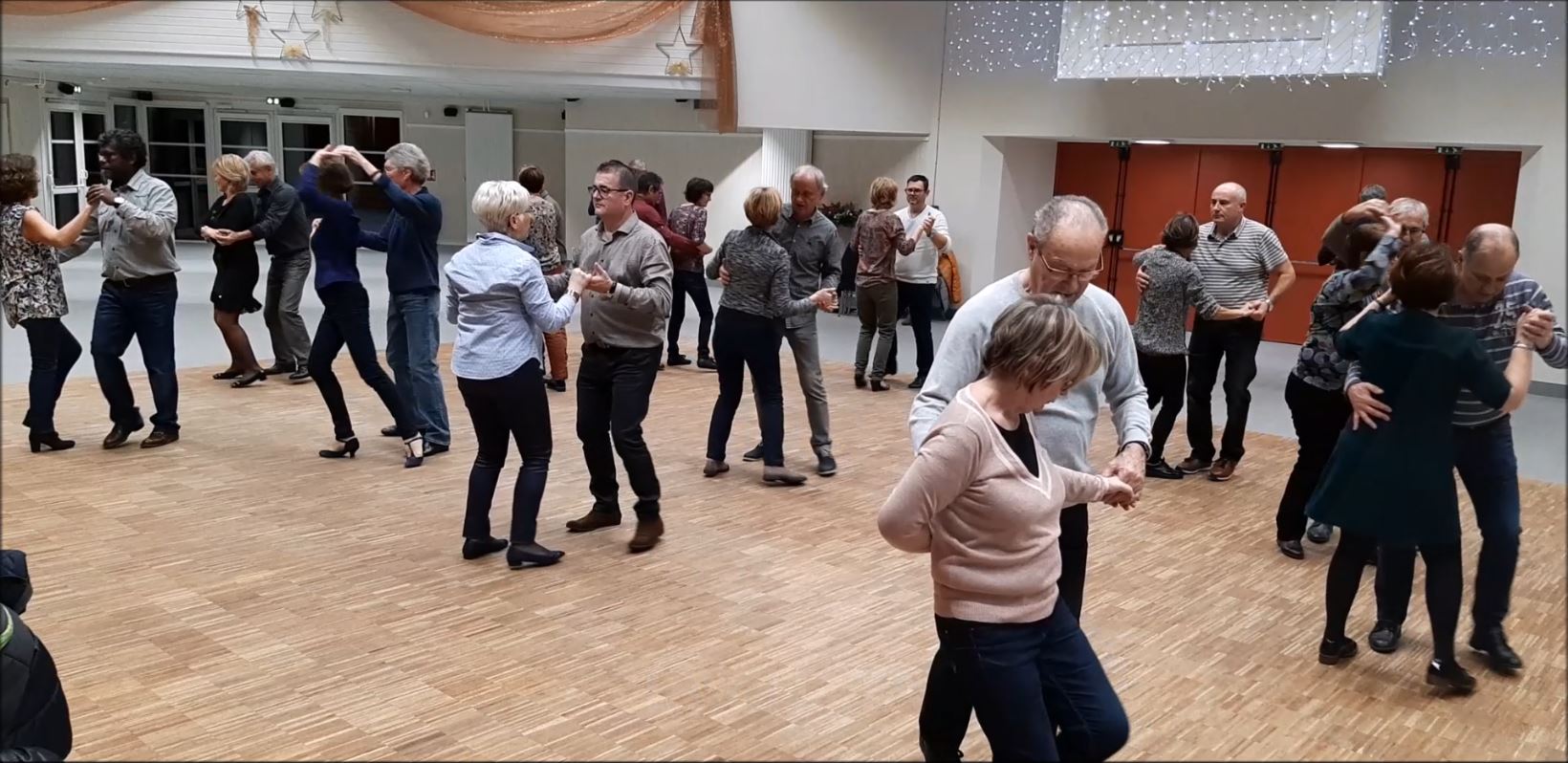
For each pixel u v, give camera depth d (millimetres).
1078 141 11078
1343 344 3234
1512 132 7656
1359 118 8461
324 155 5156
